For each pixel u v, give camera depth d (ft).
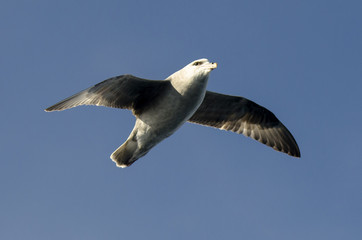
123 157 54.39
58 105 49.85
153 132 52.31
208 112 59.16
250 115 59.93
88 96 50.70
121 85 50.60
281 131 60.54
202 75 48.29
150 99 51.31
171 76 50.49
